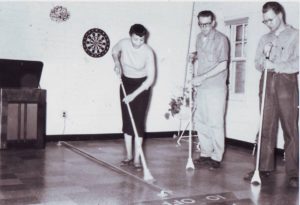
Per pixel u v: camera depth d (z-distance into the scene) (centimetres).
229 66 634
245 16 602
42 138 555
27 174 401
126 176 397
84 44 632
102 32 643
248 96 602
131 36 395
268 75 378
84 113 643
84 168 433
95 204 306
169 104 693
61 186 357
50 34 611
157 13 684
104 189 348
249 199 328
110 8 648
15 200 313
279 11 363
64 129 631
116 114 664
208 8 683
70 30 623
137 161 431
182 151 557
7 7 583
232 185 371
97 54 643
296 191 354
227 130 641
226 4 643
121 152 538
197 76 430
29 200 313
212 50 420
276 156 538
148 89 414
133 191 343
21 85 555
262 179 396
